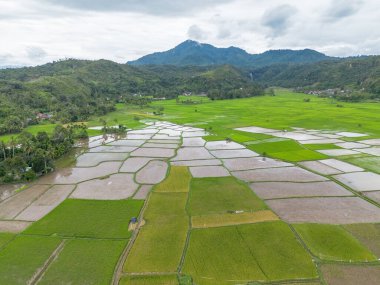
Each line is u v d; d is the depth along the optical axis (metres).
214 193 62.41
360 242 43.44
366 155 88.62
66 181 72.19
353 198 59.06
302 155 89.75
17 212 55.62
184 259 40.31
